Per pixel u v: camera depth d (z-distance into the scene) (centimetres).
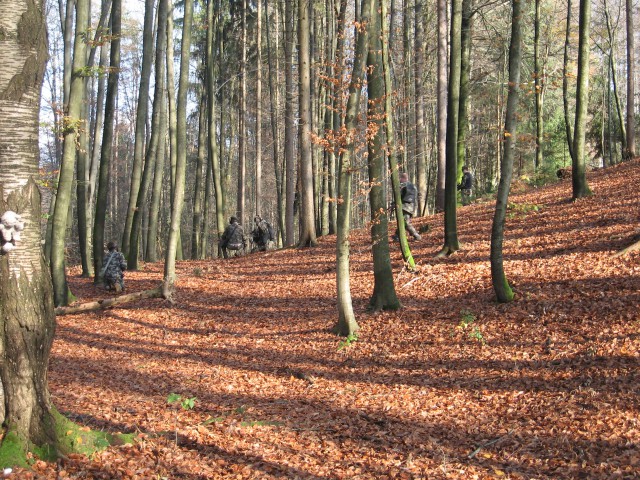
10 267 467
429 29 2545
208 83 2292
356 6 1747
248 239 2628
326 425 678
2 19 468
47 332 487
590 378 718
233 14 2833
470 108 3008
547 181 2341
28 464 465
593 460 542
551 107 3195
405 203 1619
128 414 704
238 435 636
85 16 1281
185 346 1117
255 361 997
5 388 474
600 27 3178
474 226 1611
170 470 531
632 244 1111
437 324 1019
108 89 1591
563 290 1016
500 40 1962
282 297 1388
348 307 1059
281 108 2759
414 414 705
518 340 888
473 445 610
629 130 2428
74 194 3303
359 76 946
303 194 1902
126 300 1428
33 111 482
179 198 1448
